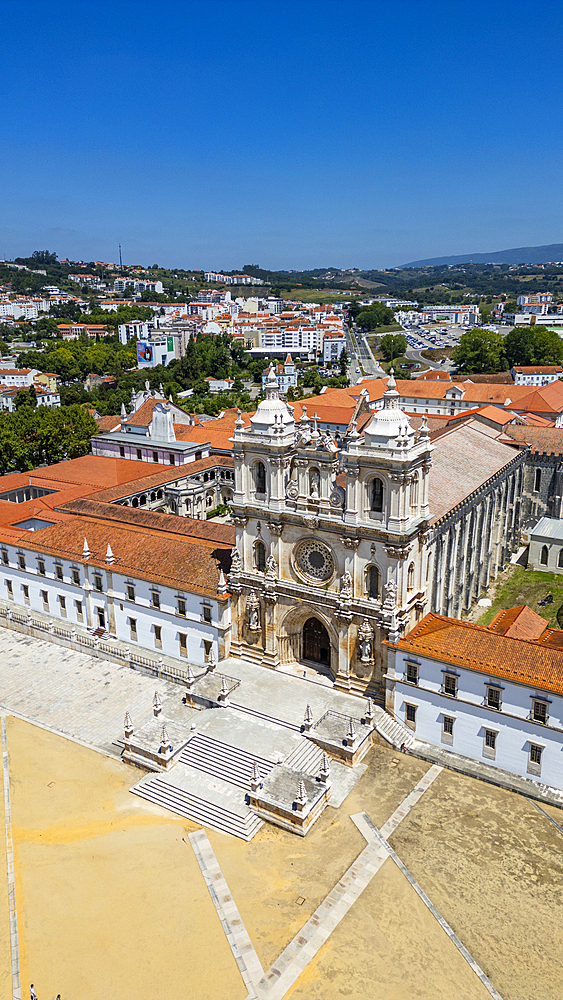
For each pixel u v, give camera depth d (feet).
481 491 287.69
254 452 224.74
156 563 261.85
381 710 214.28
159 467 427.33
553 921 148.77
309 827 176.65
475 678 189.06
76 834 179.01
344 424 501.15
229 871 165.17
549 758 182.09
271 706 219.20
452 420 426.10
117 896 159.53
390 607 204.54
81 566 277.23
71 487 401.70
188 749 204.54
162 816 184.85
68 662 265.13
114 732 220.64
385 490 202.18
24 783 198.39
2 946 148.46
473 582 298.56
